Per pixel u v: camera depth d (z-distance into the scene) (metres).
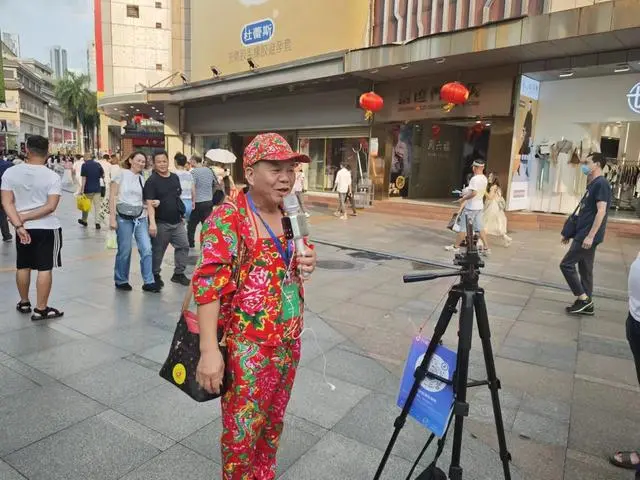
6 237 8.94
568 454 2.85
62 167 34.94
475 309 2.04
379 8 14.88
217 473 2.57
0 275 6.46
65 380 3.55
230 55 20.23
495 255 8.95
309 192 18.83
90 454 2.69
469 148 18.36
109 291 5.88
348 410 3.28
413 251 9.12
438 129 15.79
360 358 4.16
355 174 17.11
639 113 11.91
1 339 4.27
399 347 4.45
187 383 1.92
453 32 11.66
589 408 3.40
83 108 64.94
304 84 16.62
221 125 22.33
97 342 4.27
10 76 73.81
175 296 5.74
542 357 4.29
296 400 3.38
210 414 3.14
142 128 33.31
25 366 3.75
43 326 4.61
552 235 11.44
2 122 68.50
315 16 16.59
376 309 5.57
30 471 2.53
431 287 6.60
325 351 4.30
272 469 2.21
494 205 9.73
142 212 5.86
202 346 1.80
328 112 17.39
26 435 2.85
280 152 1.83
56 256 4.79
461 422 2.00
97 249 8.52
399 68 13.39
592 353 4.40
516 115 12.61
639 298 2.67
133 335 4.46
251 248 1.87
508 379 3.84
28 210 4.61
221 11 20.47
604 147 12.87
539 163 13.48
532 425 3.16
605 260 8.66
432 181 17.75
